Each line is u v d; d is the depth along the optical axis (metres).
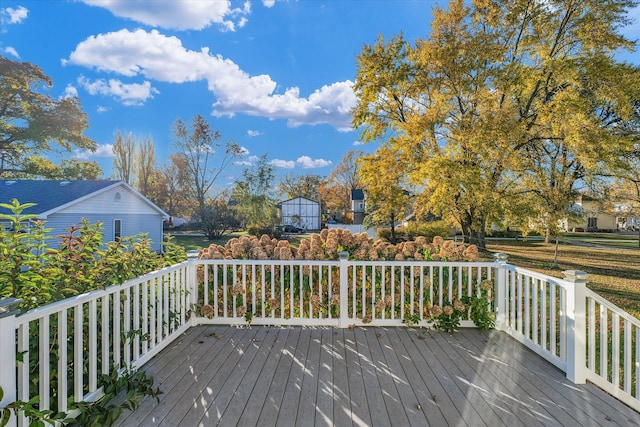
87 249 2.75
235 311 4.11
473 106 11.66
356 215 32.78
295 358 3.17
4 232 2.22
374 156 13.79
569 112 10.69
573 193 13.50
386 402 2.42
